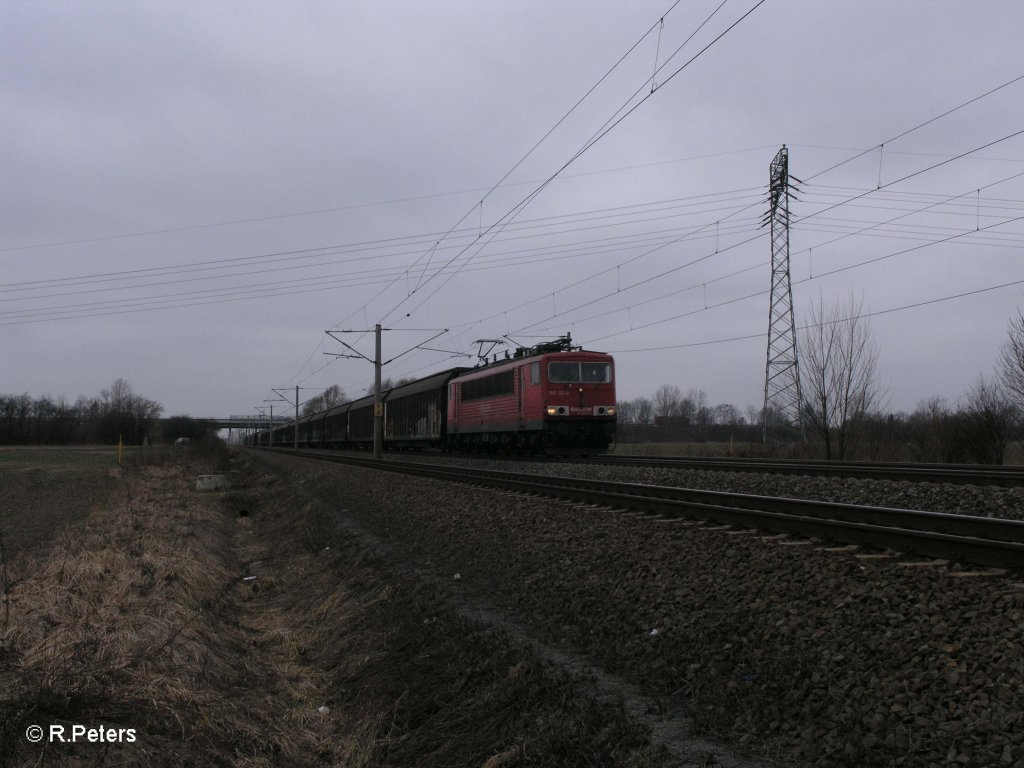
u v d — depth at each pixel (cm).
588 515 1195
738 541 874
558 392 2816
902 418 3038
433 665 748
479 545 1207
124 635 714
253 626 1063
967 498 1141
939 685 490
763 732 512
